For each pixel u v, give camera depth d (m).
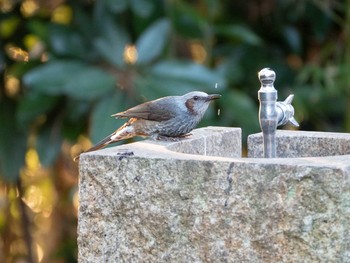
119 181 6.41
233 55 12.93
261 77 7.39
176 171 6.24
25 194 14.95
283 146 8.22
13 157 12.20
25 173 14.34
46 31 11.48
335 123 13.66
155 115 7.95
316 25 13.22
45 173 14.88
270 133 7.41
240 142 8.60
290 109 7.77
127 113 8.04
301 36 14.01
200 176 6.17
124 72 11.11
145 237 6.38
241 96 11.66
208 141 8.05
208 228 6.18
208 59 12.38
